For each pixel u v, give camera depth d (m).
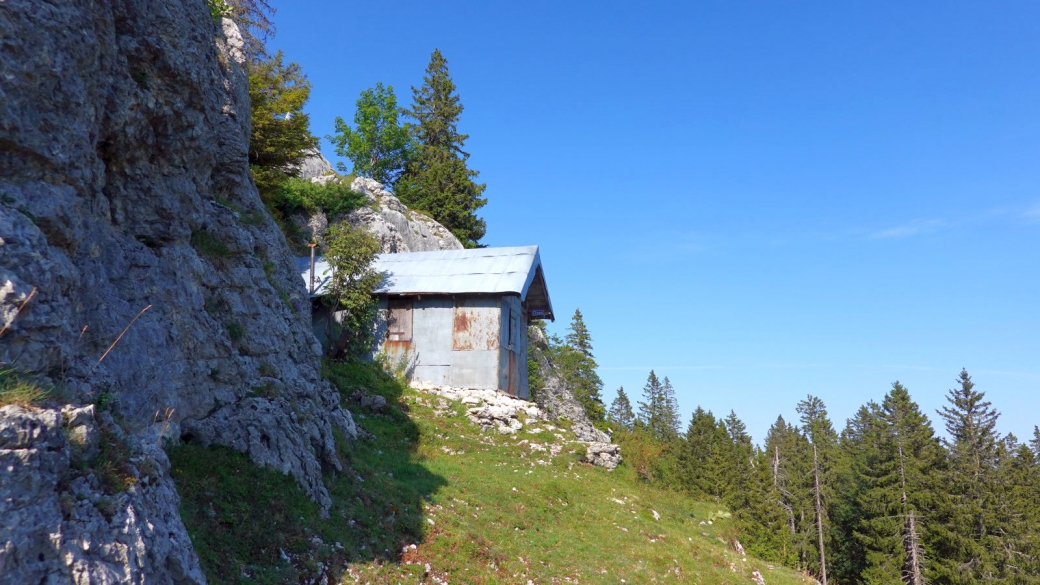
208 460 11.84
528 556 16.72
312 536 12.12
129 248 11.74
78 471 7.04
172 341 11.96
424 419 25.81
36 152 8.37
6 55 7.93
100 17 10.20
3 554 5.79
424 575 13.34
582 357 74.75
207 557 9.85
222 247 15.09
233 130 17.89
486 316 30.47
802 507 63.16
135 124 11.90
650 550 20.81
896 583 50.81
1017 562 51.91
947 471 58.72
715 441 77.31
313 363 19.31
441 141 66.50
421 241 46.50
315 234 38.47
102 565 6.63
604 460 28.36
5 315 7.21
